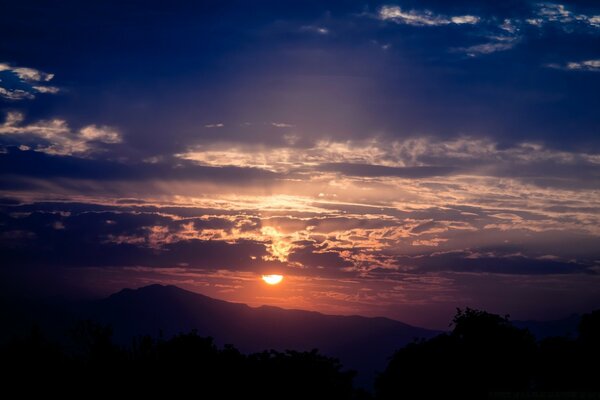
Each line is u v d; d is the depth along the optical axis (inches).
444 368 2018.9
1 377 1344.7
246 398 1407.5
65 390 1347.2
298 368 1462.8
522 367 2060.8
